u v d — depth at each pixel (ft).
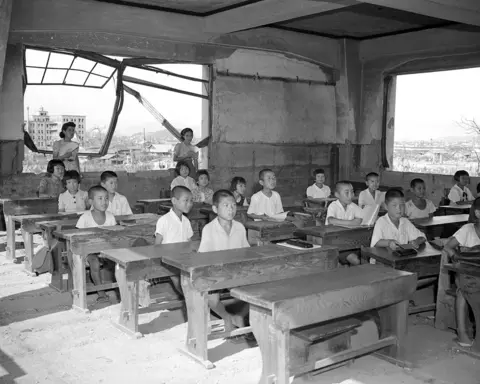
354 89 41.47
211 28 33.47
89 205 23.09
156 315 15.57
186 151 33.40
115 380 11.28
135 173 33.47
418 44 37.91
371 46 40.70
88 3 30.30
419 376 11.59
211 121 35.63
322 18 35.09
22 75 29.14
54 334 13.93
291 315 10.04
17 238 26.35
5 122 28.89
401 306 12.05
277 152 38.91
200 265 11.82
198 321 12.14
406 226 16.08
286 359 10.09
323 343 11.55
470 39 34.88
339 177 42.06
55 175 25.08
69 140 29.30
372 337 12.40
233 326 13.99
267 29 37.09
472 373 11.76
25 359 12.32
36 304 16.53
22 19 28.53
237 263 12.30
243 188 25.35
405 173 38.58
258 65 37.40
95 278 16.93
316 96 40.68
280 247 13.96
